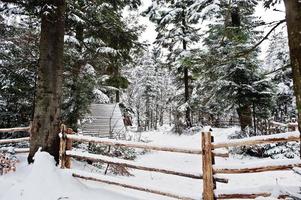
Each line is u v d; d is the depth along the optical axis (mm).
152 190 5105
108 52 11586
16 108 11742
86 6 10414
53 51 7070
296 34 2885
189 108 22844
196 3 10430
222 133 18359
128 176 8367
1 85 11188
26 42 11555
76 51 12008
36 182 5715
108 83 16328
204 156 4520
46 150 6727
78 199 5277
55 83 7043
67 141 6598
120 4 11258
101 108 18188
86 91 11602
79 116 11438
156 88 49344
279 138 4180
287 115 20141
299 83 2863
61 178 5965
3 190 5617
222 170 4441
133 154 12602
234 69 13078
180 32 22594
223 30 6066
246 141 4352
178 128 23125
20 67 11180
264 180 8148
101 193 5551
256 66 13164
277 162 4219
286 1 3014
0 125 11609
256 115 14141
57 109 7055
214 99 14844
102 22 10328
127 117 27766
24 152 8359
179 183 8047
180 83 26219
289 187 3396
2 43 11484
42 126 6832
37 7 6953
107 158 5750
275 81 18516
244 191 4293
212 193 4406
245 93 13328
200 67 6234
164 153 14656
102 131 15609
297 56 2879
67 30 11766
